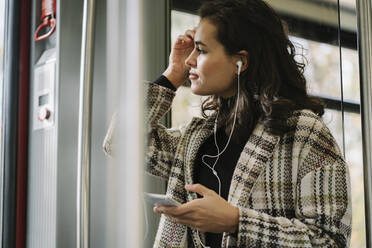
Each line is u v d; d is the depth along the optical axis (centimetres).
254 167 165
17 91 238
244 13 177
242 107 173
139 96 97
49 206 222
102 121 126
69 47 223
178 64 203
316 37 273
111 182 99
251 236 154
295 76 181
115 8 100
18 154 234
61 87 220
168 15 243
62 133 219
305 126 166
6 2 244
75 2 226
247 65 176
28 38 243
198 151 180
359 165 264
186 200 179
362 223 261
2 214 231
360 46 140
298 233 153
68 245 214
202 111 191
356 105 267
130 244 96
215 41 176
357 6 141
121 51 99
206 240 171
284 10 273
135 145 97
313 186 159
